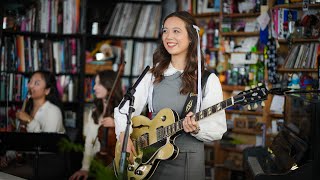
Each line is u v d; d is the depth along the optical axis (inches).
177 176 107.7
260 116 195.6
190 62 109.0
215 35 212.2
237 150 202.7
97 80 170.1
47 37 212.2
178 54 110.3
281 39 181.6
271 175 112.8
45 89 178.4
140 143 111.1
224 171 209.0
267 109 186.1
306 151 111.9
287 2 183.2
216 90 107.5
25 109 185.3
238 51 202.2
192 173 107.6
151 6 220.8
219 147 208.2
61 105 183.3
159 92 110.9
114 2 218.8
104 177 105.7
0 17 203.8
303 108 117.5
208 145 215.5
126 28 218.1
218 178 208.1
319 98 119.5
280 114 182.9
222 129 105.0
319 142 109.0
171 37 108.6
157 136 108.2
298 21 177.2
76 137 183.6
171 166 108.1
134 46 219.6
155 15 220.5
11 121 206.1
